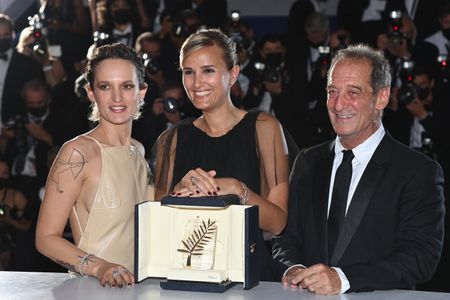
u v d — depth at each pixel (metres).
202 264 4.24
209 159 5.01
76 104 9.25
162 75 8.84
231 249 4.27
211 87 4.85
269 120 5.04
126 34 9.25
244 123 5.02
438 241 4.50
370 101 4.59
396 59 8.73
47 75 9.26
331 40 8.75
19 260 8.96
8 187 9.11
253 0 9.58
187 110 8.80
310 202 4.79
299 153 5.00
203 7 9.26
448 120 8.48
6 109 9.23
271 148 4.99
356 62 4.59
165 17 9.02
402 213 4.57
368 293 4.26
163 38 8.99
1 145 9.20
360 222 4.60
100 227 4.64
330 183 4.77
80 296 4.14
